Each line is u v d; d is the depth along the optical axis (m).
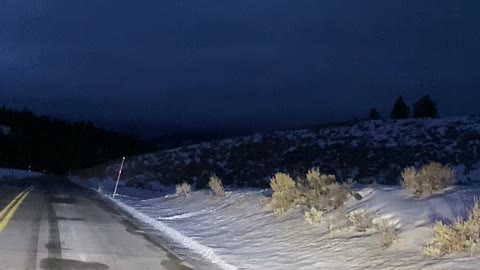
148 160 67.31
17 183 44.81
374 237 11.99
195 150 66.31
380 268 10.28
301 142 59.56
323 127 66.12
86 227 16.28
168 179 56.12
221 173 55.50
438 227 10.27
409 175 14.82
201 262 11.74
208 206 23.17
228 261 11.99
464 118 58.88
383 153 49.81
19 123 144.62
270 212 17.84
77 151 137.62
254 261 12.03
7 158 123.62
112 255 11.82
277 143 61.56
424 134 54.03
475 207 10.62
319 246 12.62
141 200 31.50
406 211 12.81
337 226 13.48
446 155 45.91
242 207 20.23
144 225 18.02
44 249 12.02
